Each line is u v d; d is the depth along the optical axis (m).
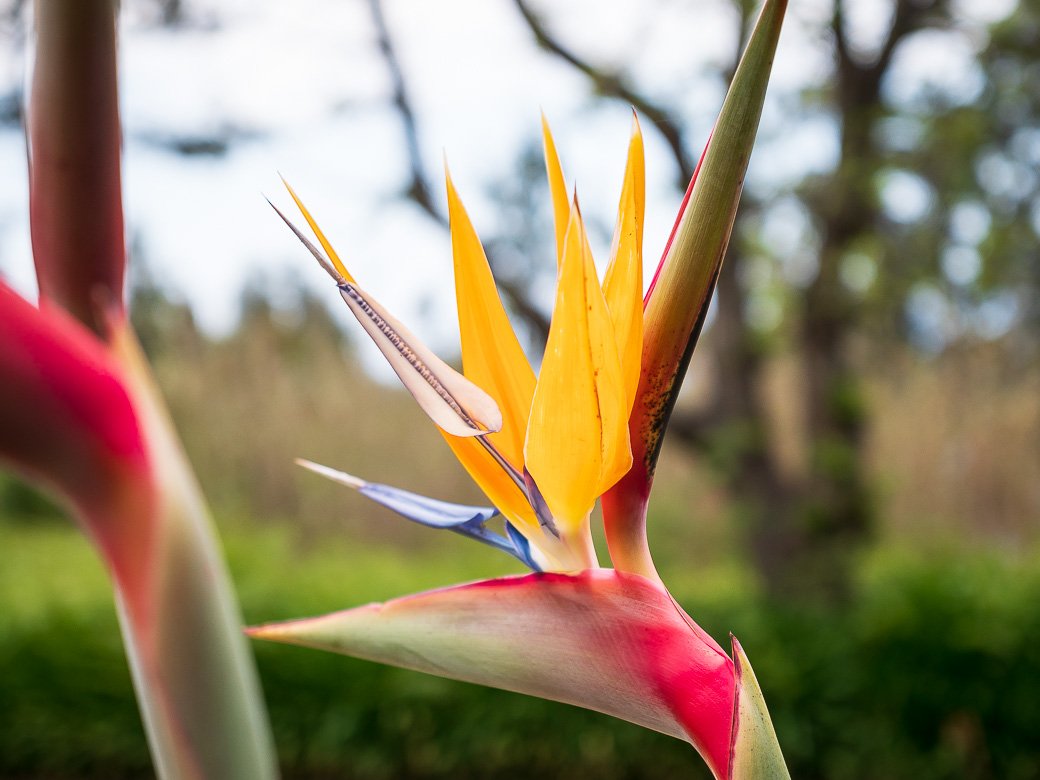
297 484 4.43
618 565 0.41
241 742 0.31
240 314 4.63
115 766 2.63
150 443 0.30
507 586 0.40
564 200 0.43
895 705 2.45
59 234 0.32
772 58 0.38
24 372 0.29
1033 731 2.36
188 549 0.30
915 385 3.55
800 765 2.48
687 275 0.40
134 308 4.28
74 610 2.84
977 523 3.46
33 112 0.32
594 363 0.38
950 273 3.18
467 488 4.32
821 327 3.00
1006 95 2.87
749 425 2.93
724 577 3.80
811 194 2.87
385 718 2.54
